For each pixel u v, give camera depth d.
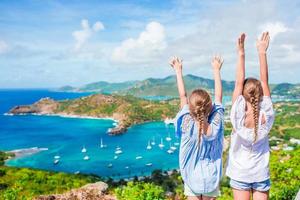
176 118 2.25
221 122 2.23
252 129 2.22
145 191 4.62
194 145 2.21
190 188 2.26
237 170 2.27
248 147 2.25
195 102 2.14
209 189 2.22
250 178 2.24
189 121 2.21
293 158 5.14
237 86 2.31
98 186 5.57
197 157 2.24
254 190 2.28
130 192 4.69
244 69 2.32
